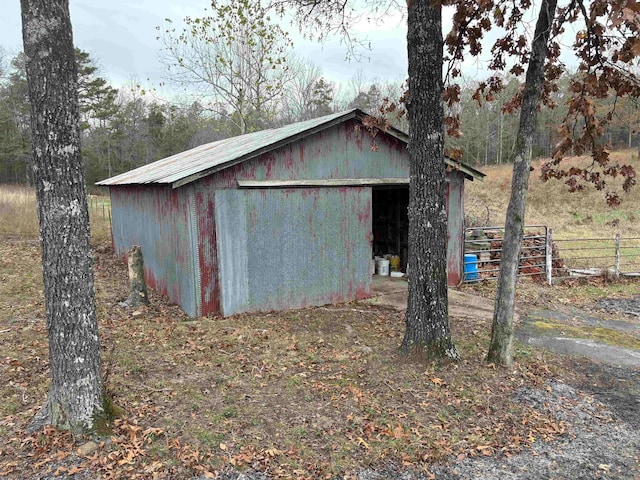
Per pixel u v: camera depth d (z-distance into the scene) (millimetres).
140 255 8469
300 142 8609
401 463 3945
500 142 40500
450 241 11008
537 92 5586
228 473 3682
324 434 4309
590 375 6023
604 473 3932
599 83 6574
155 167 12719
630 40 5449
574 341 7391
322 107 35094
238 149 9070
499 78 7441
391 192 13273
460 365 5910
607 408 5129
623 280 12180
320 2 7824
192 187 7676
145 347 6254
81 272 3836
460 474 3852
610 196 7020
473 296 10086
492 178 32906
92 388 3990
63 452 3715
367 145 9445
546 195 27469
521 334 7719
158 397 4805
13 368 5285
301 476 3695
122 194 12703
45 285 3822
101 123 44188
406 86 7027
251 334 7047
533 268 12125
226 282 8039
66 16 3562
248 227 8172
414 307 5984
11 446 3801
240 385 5250
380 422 4547
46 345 6047
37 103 3527
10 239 15094
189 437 4105
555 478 3848
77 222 3766
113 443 3867
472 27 6809
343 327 7645
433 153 5695
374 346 6633
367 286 9695
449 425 4566
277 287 8586
